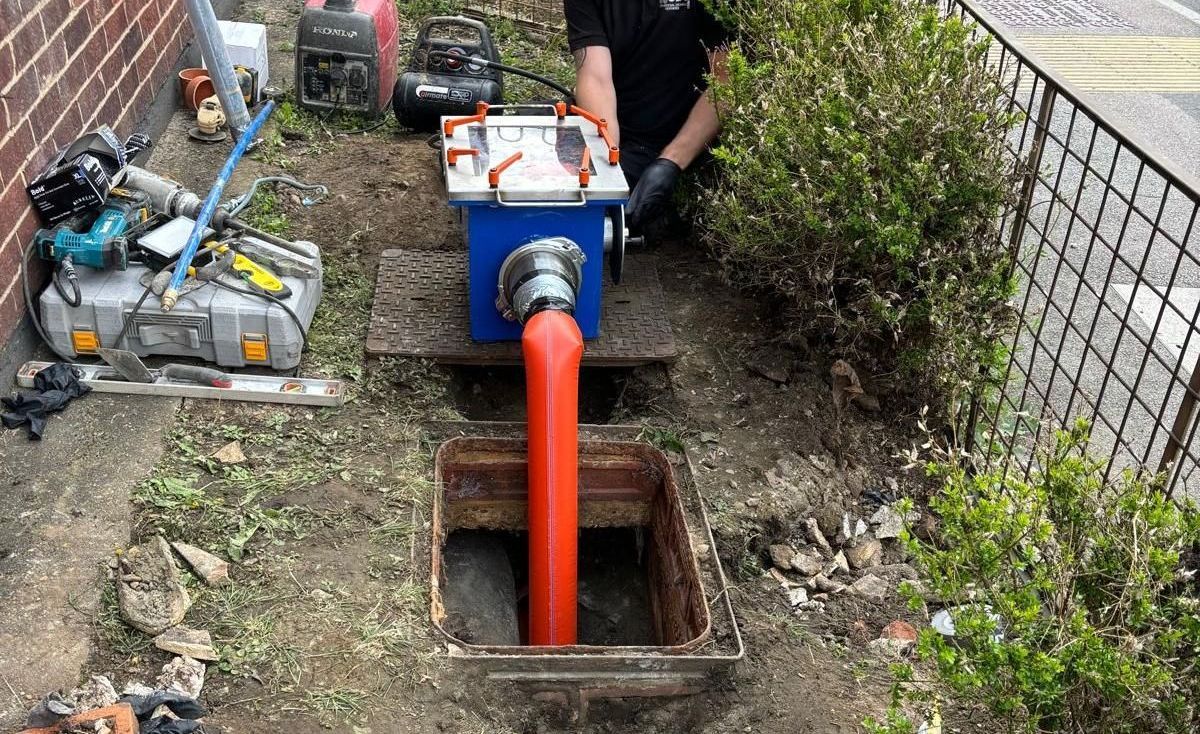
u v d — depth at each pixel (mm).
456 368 3684
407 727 2424
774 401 3588
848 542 3293
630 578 3477
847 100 3371
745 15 3975
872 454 3592
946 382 3367
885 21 3676
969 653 2434
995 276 3346
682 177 4262
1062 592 2273
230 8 5863
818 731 2594
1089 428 2551
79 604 2598
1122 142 2729
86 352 3365
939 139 3301
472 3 6246
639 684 2645
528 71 5238
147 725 2312
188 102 4719
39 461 2990
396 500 3010
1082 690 2240
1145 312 4922
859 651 2883
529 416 3100
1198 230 5691
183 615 2598
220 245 3467
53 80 3510
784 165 3482
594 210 3371
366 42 4812
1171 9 9289
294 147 4707
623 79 4352
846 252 3449
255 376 3395
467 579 3207
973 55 3416
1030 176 3277
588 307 3598
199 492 2947
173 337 3346
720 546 3072
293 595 2686
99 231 3367
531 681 2598
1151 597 2223
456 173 3328
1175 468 2811
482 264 3422
